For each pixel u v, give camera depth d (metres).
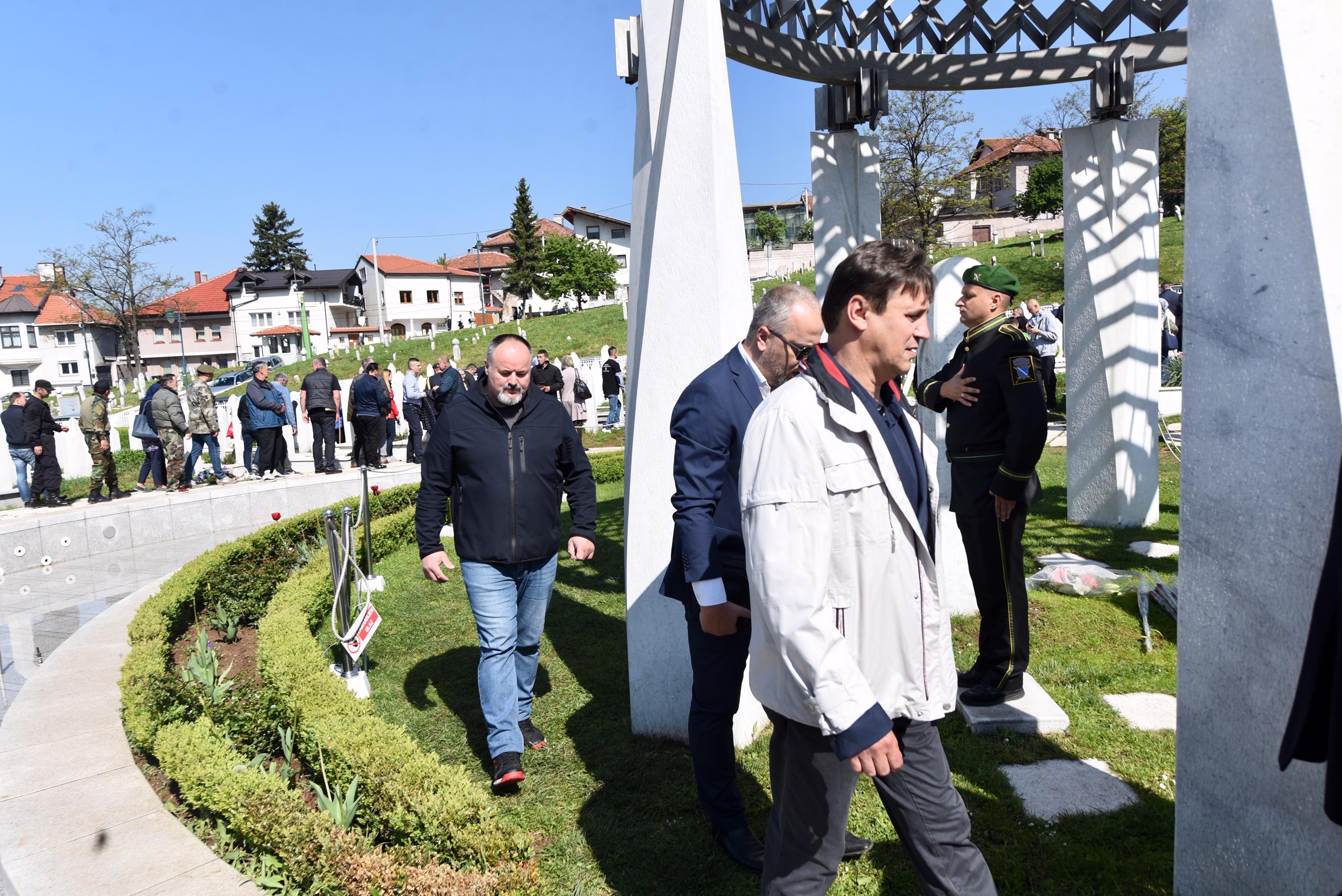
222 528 10.61
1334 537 1.44
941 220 29.39
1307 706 1.48
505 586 3.42
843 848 1.93
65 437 14.47
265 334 60.22
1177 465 9.43
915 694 1.83
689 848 2.82
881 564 1.79
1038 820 2.83
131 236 48.75
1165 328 13.69
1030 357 3.31
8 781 3.17
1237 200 1.88
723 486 2.61
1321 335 1.72
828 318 1.91
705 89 3.33
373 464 13.06
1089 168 6.69
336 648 4.85
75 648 4.78
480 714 4.07
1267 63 1.77
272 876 2.57
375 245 55.25
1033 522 7.23
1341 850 1.73
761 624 1.86
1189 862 2.13
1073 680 3.99
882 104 5.83
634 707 3.70
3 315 59.56
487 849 2.40
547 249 61.97
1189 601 2.08
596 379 20.81
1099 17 6.46
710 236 3.37
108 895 2.44
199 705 3.62
